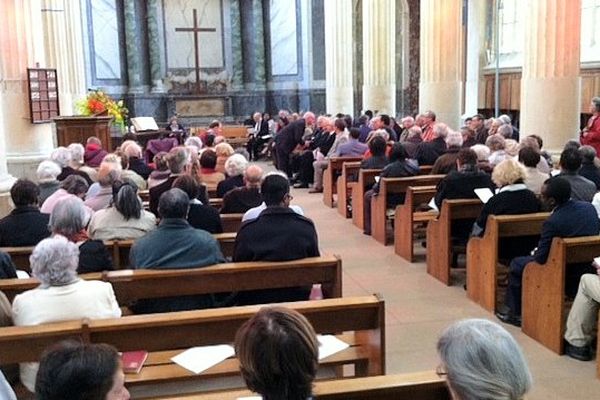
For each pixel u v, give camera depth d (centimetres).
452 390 205
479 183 704
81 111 1405
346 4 1912
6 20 1083
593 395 448
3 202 847
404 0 2198
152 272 432
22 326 340
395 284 708
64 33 1612
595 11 1619
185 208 458
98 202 659
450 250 692
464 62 2142
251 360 213
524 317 556
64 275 363
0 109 861
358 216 994
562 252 500
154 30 2275
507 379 197
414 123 1291
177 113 2291
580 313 497
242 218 622
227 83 2356
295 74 2322
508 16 1991
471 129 1136
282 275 451
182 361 380
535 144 768
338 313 367
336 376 427
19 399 383
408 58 2233
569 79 915
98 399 197
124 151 929
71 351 204
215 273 439
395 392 270
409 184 861
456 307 629
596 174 712
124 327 337
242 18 2370
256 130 1958
